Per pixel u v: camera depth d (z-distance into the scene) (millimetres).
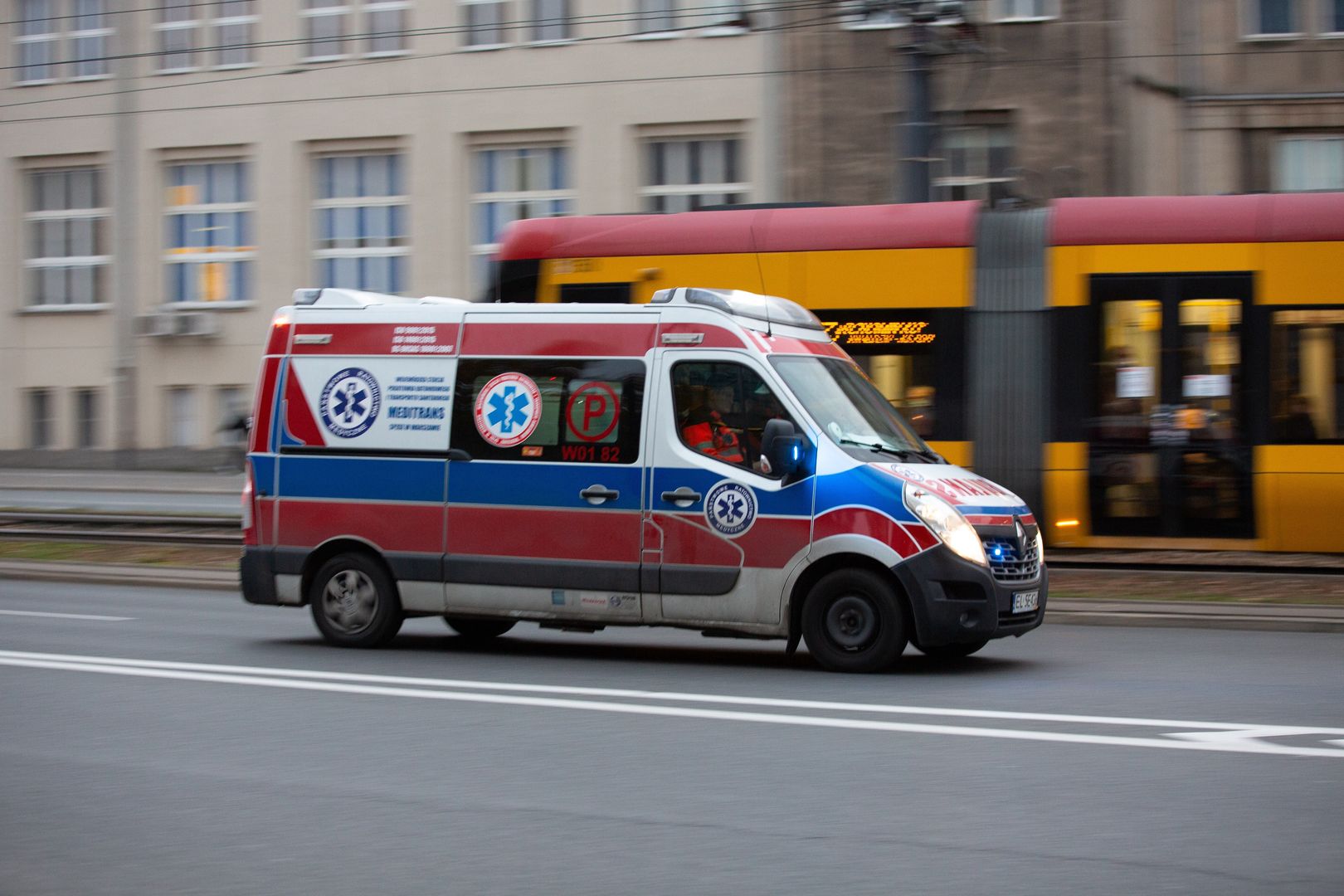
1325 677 9398
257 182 35344
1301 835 5598
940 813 5953
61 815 6016
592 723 7836
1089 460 14789
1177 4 26266
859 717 7988
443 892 4984
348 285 34656
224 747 7266
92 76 37125
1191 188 26312
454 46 33125
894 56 28250
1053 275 14945
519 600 10250
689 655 10672
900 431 10250
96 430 37375
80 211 37625
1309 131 25906
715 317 10008
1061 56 27000
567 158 32406
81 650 10594
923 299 15164
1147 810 5973
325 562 10891
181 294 36469
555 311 10414
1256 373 14477
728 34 30188
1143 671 9664
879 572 9484
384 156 34344
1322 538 14328
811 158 28938
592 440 10133
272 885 5070
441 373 10578
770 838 5613
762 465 9688
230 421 34844
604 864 5285
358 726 7793
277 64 35000
